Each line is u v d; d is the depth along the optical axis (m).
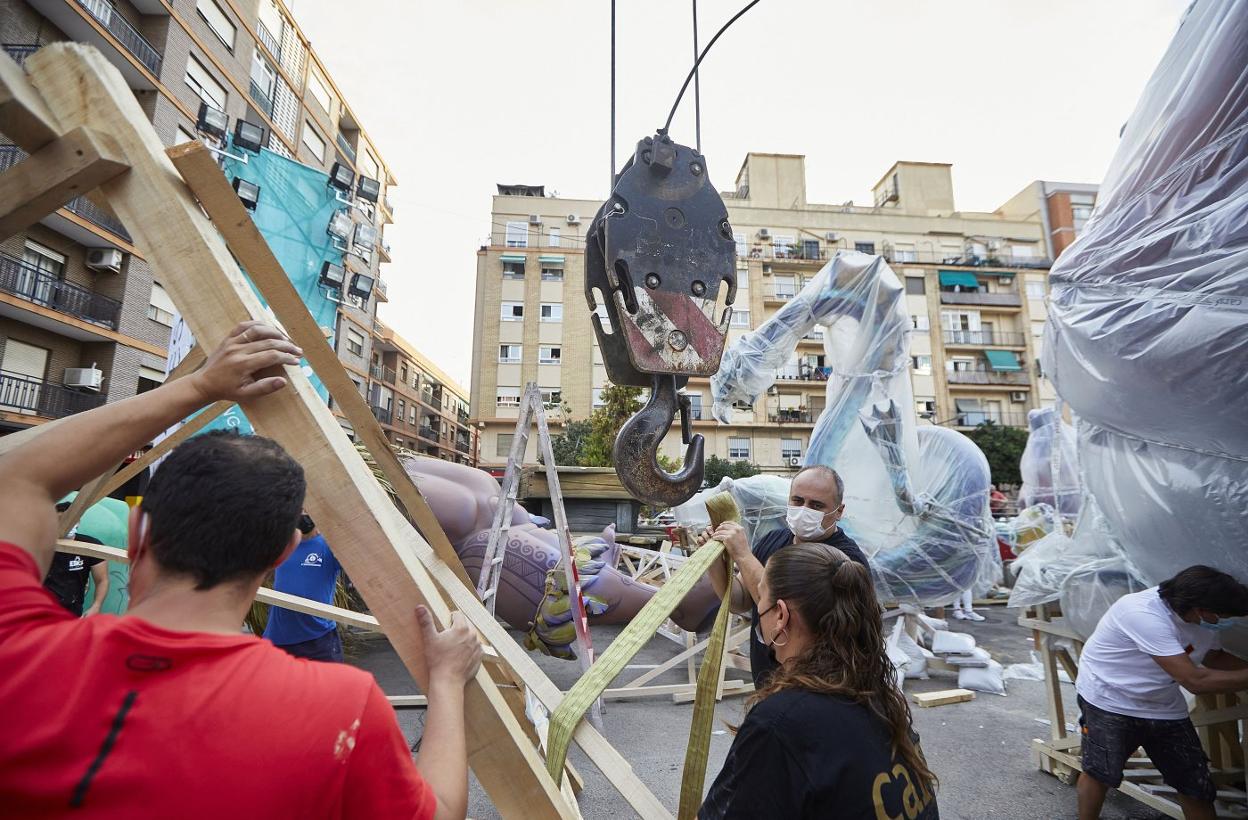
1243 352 2.13
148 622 0.75
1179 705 2.56
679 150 1.68
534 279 32.47
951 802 3.27
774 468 32.12
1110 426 2.91
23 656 0.69
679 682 5.66
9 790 0.63
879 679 1.28
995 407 35.25
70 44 0.96
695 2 1.99
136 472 1.73
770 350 4.99
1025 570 3.80
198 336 0.94
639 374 1.77
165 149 0.97
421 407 43.09
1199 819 2.53
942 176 40.16
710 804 1.23
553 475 4.43
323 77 26.14
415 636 0.97
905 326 5.00
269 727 0.71
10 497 0.81
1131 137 2.78
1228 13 2.25
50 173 0.90
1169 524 2.72
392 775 0.77
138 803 0.64
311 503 0.97
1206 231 2.31
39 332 14.52
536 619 4.79
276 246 6.78
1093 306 2.76
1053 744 3.60
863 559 2.42
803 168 38.28
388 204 33.91
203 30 18.11
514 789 1.02
